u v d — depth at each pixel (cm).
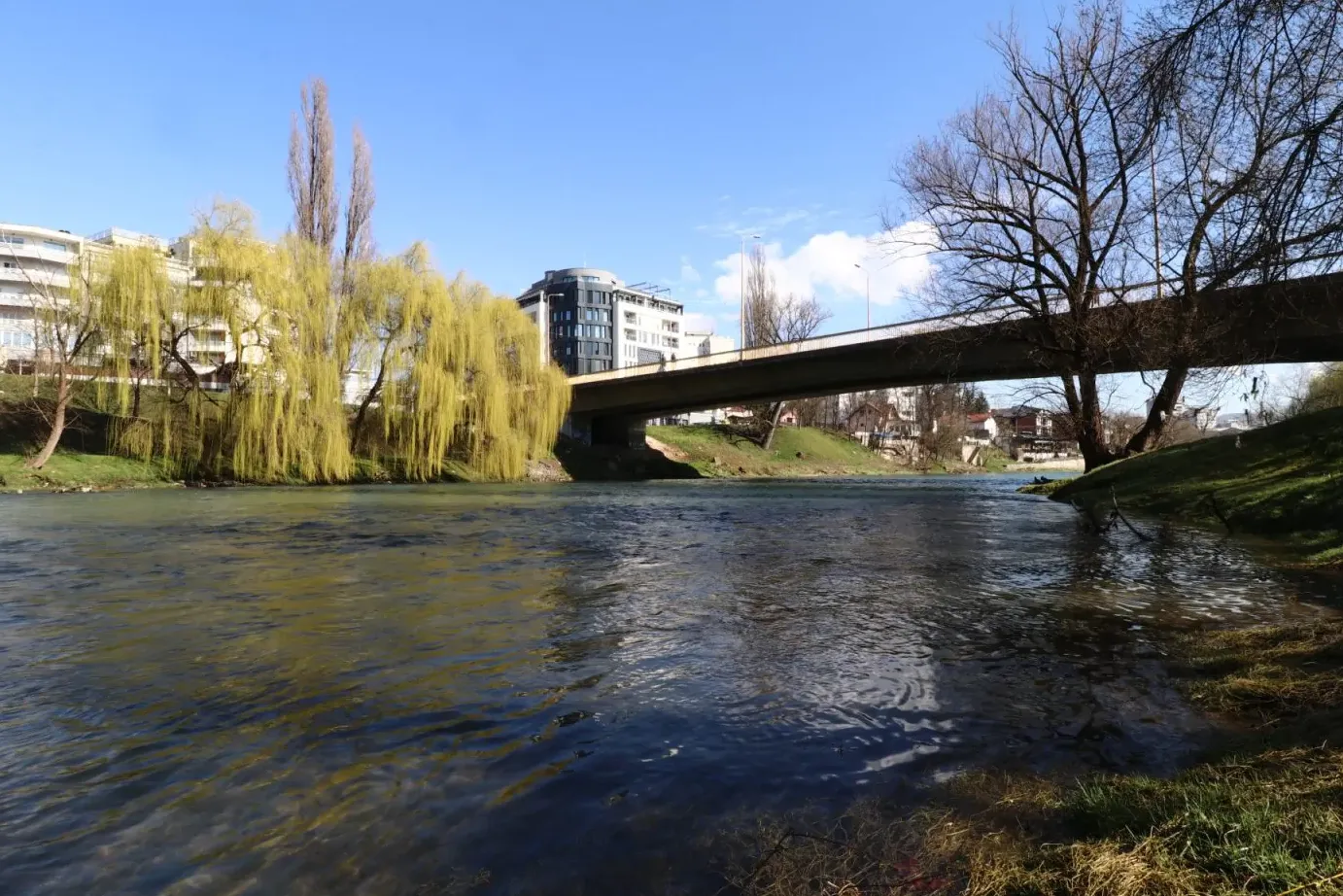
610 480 5562
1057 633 759
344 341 3903
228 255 3428
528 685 595
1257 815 320
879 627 791
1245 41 621
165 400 3547
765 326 8006
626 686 592
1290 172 625
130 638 746
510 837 356
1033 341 3000
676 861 332
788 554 1381
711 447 7444
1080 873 300
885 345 3894
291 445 3547
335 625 803
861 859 331
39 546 1455
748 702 554
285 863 336
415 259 4159
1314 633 671
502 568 1211
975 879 310
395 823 371
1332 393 3897
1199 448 2400
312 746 471
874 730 494
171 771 436
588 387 5644
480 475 4447
